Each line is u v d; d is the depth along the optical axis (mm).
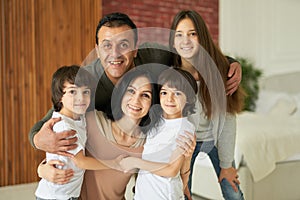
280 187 3268
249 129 3266
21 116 3812
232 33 5945
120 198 1682
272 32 5691
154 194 1522
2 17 3699
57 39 3924
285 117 4090
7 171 3754
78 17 4004
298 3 5445
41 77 3877
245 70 5258
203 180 3398
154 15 5430
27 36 3809
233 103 2025
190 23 1716
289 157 3346
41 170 1561
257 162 3082
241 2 5961
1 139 3727
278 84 5582
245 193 3062
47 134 1479
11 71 3754
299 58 5418
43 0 3859
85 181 1632
